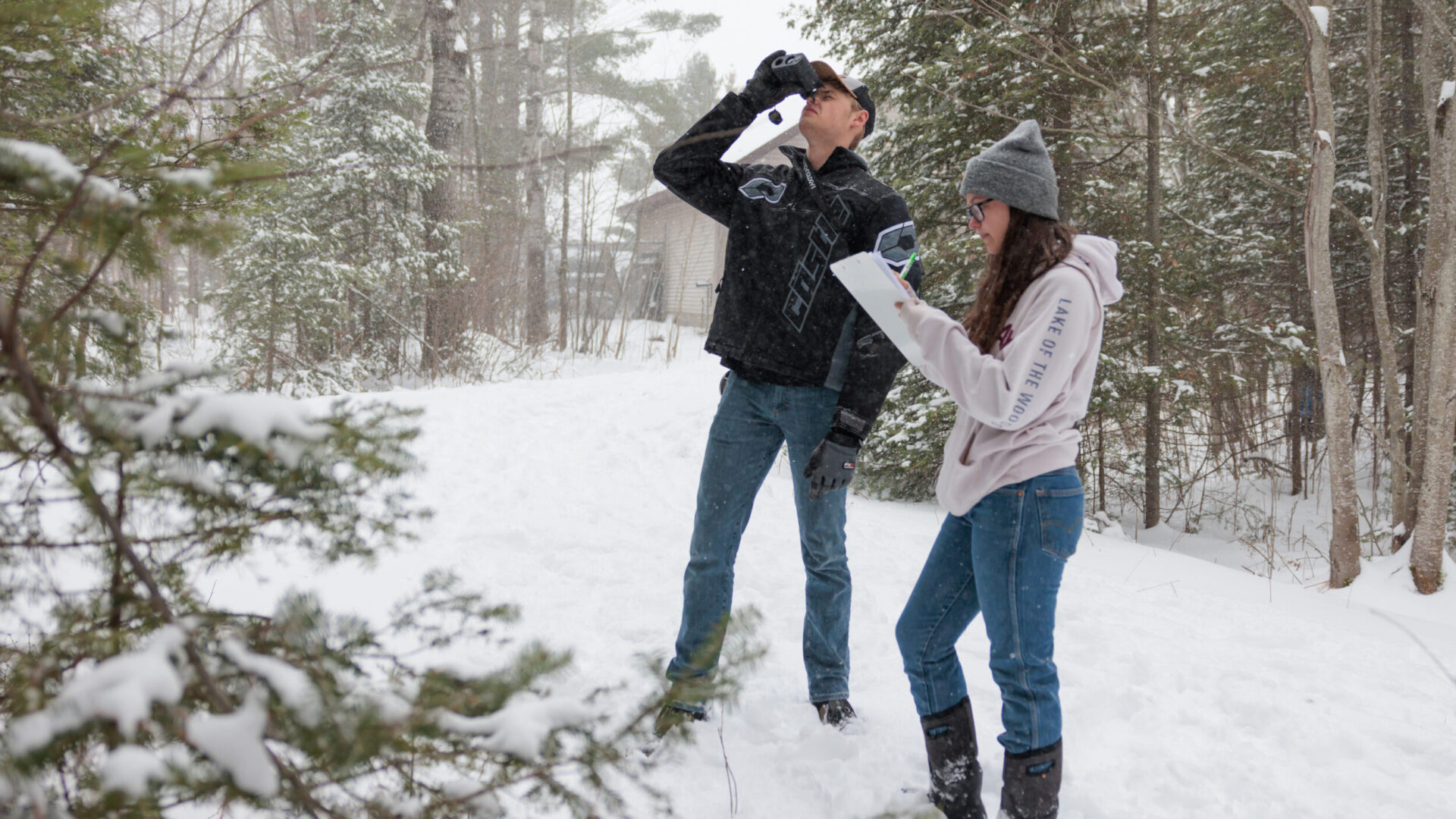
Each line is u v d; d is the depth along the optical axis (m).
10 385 0.90
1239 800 2.27
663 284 24.91
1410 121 9.86
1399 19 9.73
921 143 7.71
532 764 1.02
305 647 0.99
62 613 0.99
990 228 1.99
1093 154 8.05
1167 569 5.07
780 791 2.13
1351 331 11.20
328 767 0.92
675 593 3.48
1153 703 2.83
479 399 7.49
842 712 2.50
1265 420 11.37
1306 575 6.99
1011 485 1.86
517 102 22.73
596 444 6.42
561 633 2.97
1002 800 1.91
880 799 2.10
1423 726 2.75
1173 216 8.98
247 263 9.34
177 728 0.82
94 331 1.14
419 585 3.16
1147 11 7.60
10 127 1.21
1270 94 10.04
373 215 11.46
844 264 1.94
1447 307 5.74
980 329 2.00
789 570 4.02
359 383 10.91
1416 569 5.79
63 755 0.86
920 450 6.79
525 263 17.36
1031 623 1.85
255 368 9.61
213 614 1.01
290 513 1.10
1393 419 7.13
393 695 0.96
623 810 1.16
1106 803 2.22
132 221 1.00
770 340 2.36
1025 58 7.05
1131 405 7.93
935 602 2.04
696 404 7.82
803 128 2.43
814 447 2.44
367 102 10.98
